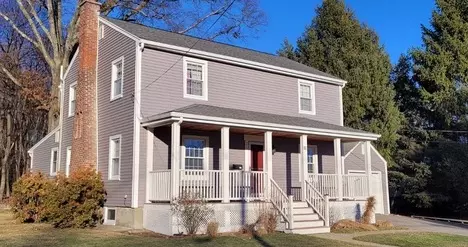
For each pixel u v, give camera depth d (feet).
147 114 51.88
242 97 61.31
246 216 49.19
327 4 115.65
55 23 89.61
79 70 60.85
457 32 104.01
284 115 64.90
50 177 70.38
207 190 47.65
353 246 38.17
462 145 86.53
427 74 104.42
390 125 99.04
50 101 88.33
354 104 101.35
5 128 126.00
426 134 99.86
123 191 51.72
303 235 45.62
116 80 56.85
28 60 118.52
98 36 62.34
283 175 64.59
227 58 59.62
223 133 49.44
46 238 39.96
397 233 49.47
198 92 57.11
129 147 51.67
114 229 48.34
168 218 44.75
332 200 57.62
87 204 51.37
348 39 110.52
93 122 59.21
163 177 47.83
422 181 90.74
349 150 79.66
